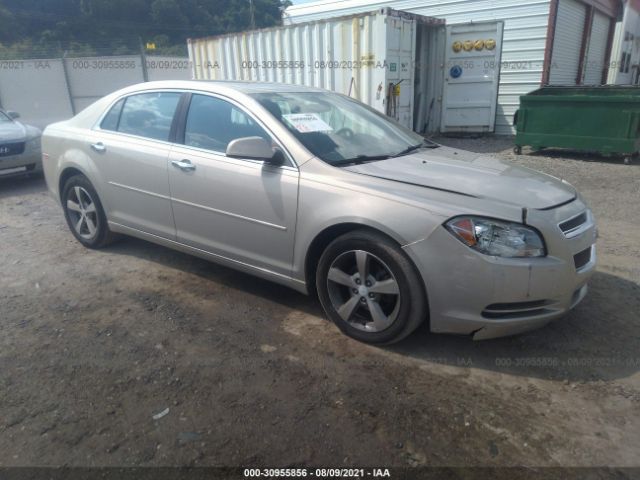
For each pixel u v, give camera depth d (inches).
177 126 159.6
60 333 135.6
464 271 111.2
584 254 123.7
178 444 96.0
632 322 140.3
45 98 757.3
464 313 114.3
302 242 131.9
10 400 108.3
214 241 153.0
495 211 112.3
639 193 281.4
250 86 159.3
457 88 481.7
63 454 93.7
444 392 110.9
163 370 118.8
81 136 186.5
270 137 138.9
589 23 581.0
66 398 109.0
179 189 155.8
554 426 100.7
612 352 126.1
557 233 113.6
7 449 94.8
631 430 99.6
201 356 124.4
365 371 118.3
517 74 509.4
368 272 124.4
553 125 376.5
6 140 304.7
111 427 100.4
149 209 167.8
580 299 126.0
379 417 103.0
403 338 124.0
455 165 139.8
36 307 150.9
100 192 182.1
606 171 336.8
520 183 128.8
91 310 148.8
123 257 190.7
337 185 125.3
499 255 110.3
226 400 108.3
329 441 96.8
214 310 148.3
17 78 740.0
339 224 124.0
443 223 112.2
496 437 97.8
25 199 284.0
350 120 159.9
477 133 504.4
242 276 172.2
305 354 125.3
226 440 97.0
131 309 149.3
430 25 447.2
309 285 137.9
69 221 202.5
